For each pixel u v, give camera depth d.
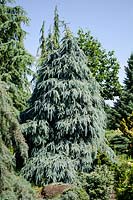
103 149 14.99
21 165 14.41
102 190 12.03
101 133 14.99
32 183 13.81
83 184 12.49
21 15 18.72
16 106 17.83
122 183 9.77
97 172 12.84
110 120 27.47
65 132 14.39
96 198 12.02
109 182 12.20
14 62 18.06
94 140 14.70
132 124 23.88
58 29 24.16
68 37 15.13
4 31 18.75
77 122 14.30
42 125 14.28
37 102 14.76
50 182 13.60
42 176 13.71
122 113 27.33
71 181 13.45
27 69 18.23
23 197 8.34
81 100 14.61
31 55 18.22
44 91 14.87
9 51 17.92
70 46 15.06
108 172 12.66
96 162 14.62
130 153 21.12
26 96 18.27
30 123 14.42
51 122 14.73
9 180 8.17
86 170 14.26
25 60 17.62
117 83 36.16
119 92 35.81
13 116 8.45
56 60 14.91
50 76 15.09
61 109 14.38
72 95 14.32
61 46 15.21
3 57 18.23
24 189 8.42
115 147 22.66
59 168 13.61
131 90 28.84
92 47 35.84
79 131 14.46
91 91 15.37
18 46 18.03
